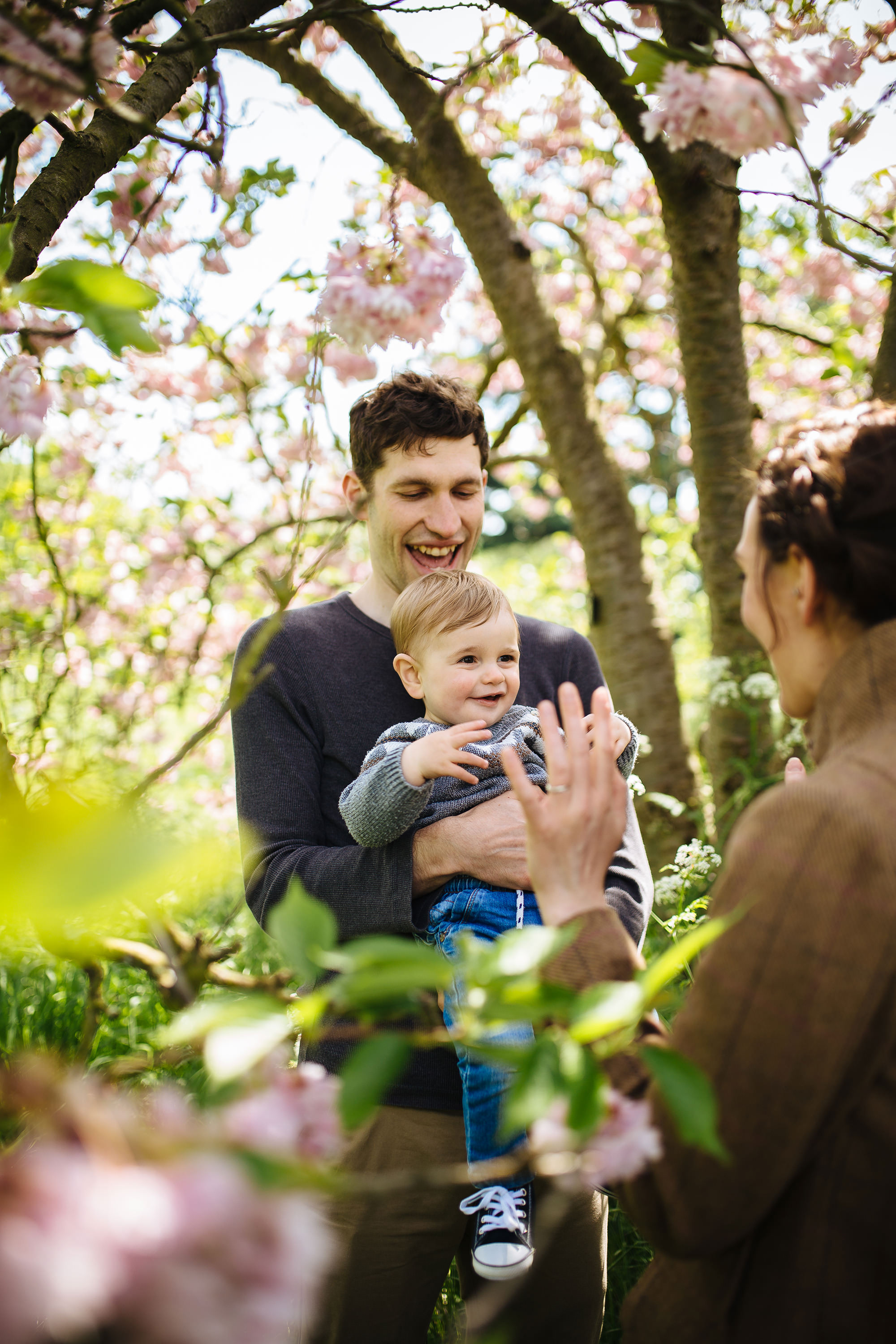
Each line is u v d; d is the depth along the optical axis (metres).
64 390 3.49
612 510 3.83
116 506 5.14
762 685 2.99
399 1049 0.71
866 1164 0.94
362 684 1.89
